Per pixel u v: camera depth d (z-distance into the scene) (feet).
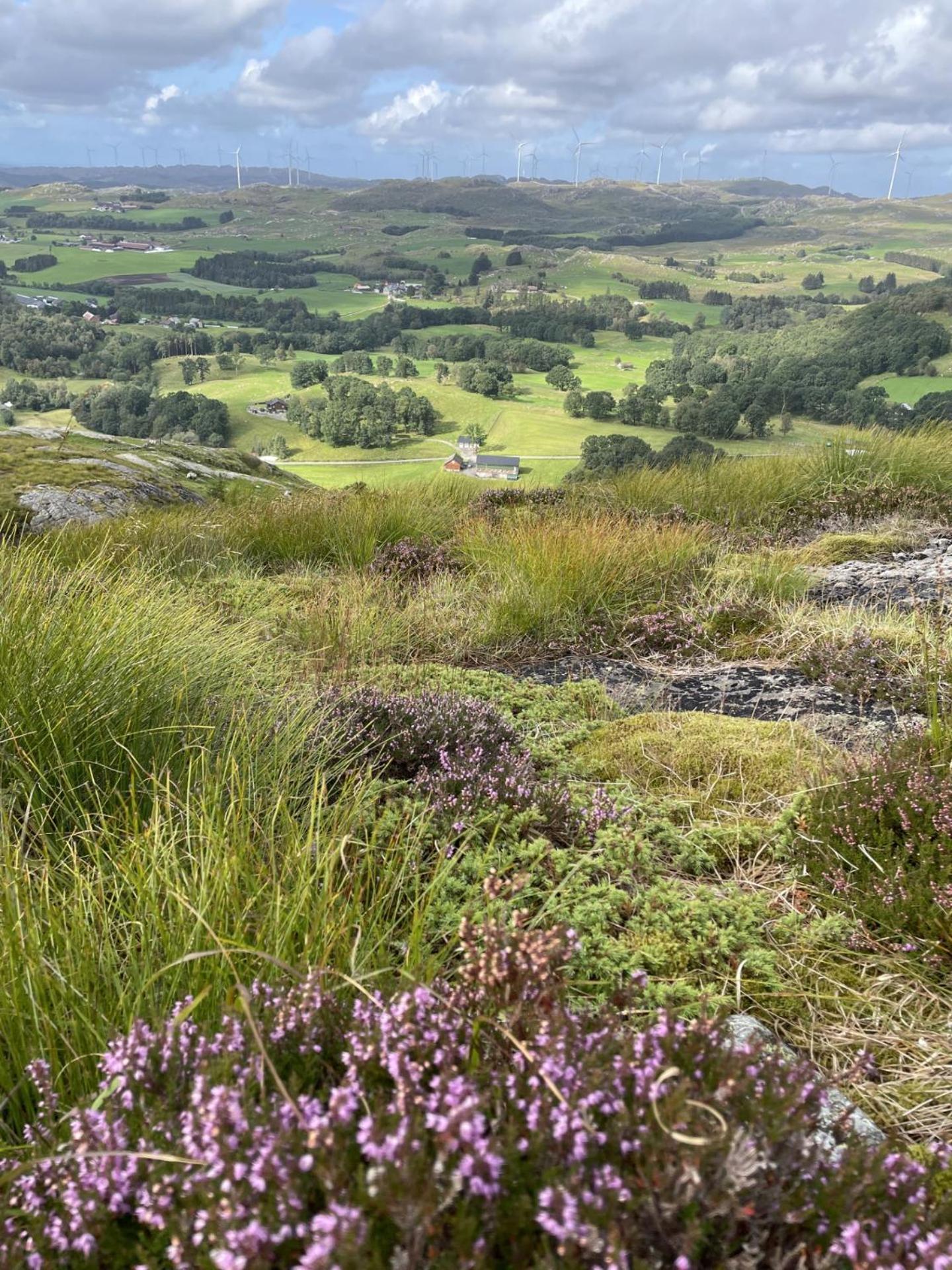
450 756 11.46
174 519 27.68
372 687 13.98
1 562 13.99
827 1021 7.32
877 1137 5.75
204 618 15.65
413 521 27.58
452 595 20.43
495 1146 3.56
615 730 13.57
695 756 12.32
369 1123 3.46
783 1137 3.93
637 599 20.10
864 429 33.42
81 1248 3.71
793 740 12.63
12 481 35.91
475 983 5.39
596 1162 3.74
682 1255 3.31
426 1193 3.18
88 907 6.78
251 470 55.26
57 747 9.60
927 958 7.93
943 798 9.42
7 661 10.52
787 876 9.57
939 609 18.39
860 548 24.09
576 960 7.67
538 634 18.83
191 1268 3.44
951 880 8.45
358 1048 4.46
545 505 30.71
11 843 8.36
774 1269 3.65
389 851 8.65
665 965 7.89
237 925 6.31
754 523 27.63
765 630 18.22
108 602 13.20
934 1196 4.89
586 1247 3.23
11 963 5.83
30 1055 5.49
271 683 13.71
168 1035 4.82
